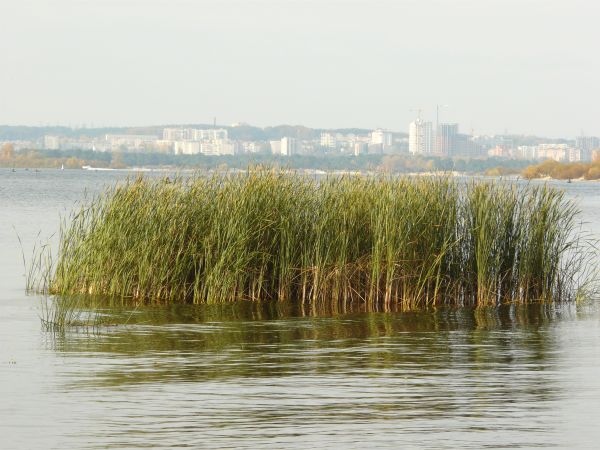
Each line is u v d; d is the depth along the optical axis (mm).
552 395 19516
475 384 20531
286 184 32688
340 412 17984
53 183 160750
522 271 33156
